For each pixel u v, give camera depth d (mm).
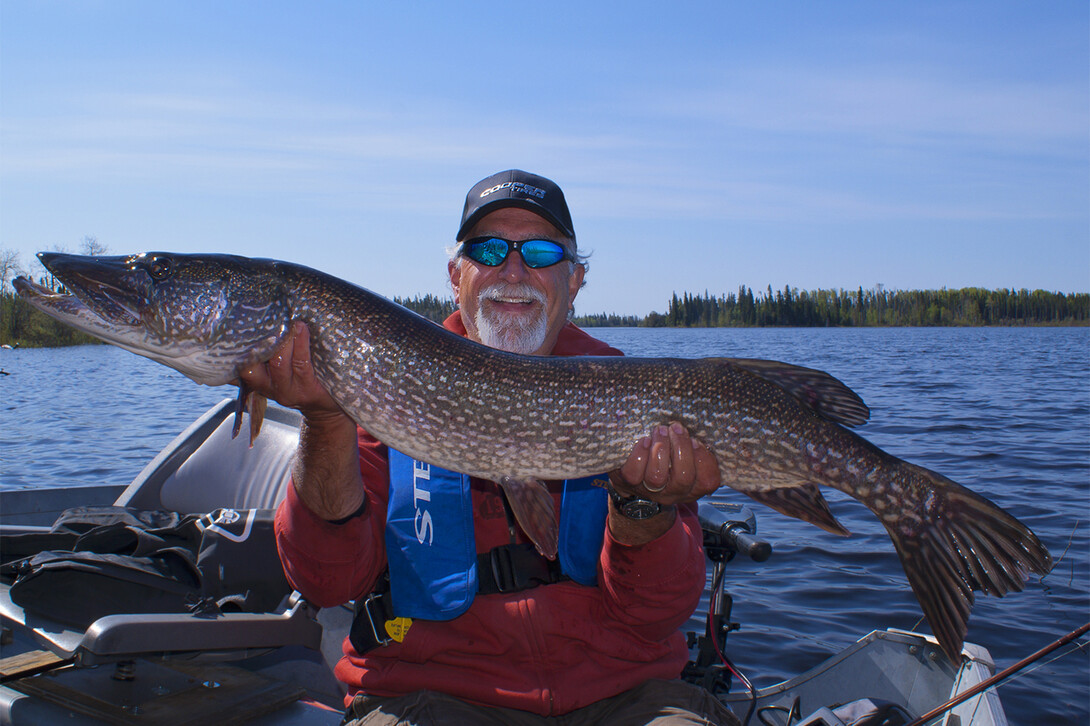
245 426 1724
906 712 1187
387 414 1064
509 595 1044
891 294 62219
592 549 1080
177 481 1695
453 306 1448
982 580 1033
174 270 1069
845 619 2092
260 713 1088
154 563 1249
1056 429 5543
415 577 1045
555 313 1310
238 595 1274
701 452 1054
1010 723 1620
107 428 5473
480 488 1113
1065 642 1024
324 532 1019
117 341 1077
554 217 1264
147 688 1108
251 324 1056
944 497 1057
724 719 1020
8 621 1219
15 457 4297
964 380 10570
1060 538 2781
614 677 1030
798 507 1084
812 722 1136
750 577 2418
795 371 1077
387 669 1047
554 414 1065
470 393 1068
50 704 1052
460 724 961
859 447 1068
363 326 1060
